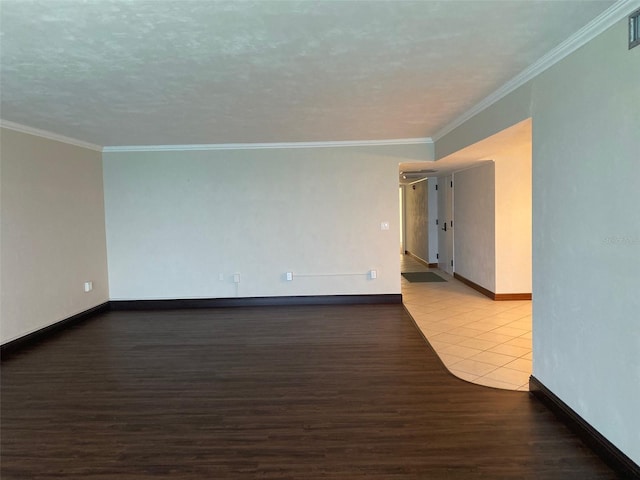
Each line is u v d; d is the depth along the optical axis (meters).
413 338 4.42
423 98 3.62
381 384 3.30
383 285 6.00
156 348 4.29
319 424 2.71
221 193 5.95
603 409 2.24
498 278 5.91
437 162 5.81
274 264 6.03
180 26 2.17
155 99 3.52
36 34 2.24
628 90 1.98
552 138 2.67
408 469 2.23
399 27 2.23
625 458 2.07
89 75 2.89
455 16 2.12
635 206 1.96
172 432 2.65
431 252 9.09
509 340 4.27
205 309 5.94
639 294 1.95
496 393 3.08
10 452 2.46
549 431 2.55
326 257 6.01
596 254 2.25
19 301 4.38
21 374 3.64
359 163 5.89
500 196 5.78
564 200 2.55
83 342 4.52
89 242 5.62
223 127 4.71
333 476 2.19
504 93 3.33
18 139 4.42
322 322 5.13
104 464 2.33
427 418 2.75
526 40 2.41
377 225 5.96
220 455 2.39
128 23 2.13
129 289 6.05
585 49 2.30
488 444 2.44
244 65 2.76
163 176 5.94
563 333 2.61
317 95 3.47
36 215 4.66
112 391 3.27
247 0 1.92
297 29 2.24
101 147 5.85
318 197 5.94
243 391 3.23
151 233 6.00
